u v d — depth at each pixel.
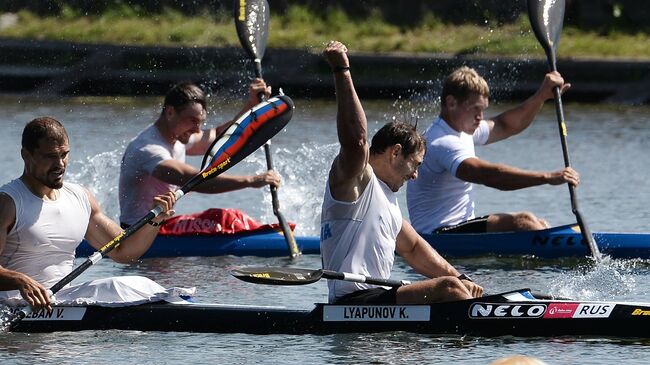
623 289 29.16
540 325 23.50
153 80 73.19
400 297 23.73
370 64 73.94
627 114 64.25
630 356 22.14
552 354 22.30
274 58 75.06
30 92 73.56
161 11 84.44
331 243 23.39
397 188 23.67
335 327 23.92
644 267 32.19
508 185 32.50
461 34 79.81
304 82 72.12
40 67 75.38
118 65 75.38
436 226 34.00
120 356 22.48
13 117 62.69
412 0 83.56
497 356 22.17
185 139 33.97
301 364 21.80
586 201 41.06
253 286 29.52
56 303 24.25
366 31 81.94
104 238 25.16
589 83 69.75
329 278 22.69
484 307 23.53
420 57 73.94
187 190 26.33
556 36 36.41
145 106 68.19
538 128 59.06
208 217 34.72
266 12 38.12
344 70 21.64
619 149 52.31
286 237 34.41
